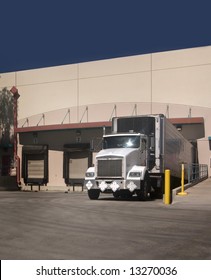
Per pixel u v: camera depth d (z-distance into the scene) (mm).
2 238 8539
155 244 7832
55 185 40781
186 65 35281
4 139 44125
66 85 40781
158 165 19719
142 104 36750
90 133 39062
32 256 6855
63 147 40562
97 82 39094
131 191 17750
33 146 42062
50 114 41344
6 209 14539
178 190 19094
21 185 42656
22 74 43438
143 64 37062
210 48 34469
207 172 34031
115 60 38375
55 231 9430
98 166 18391
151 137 19984
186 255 6883
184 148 27484
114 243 7961
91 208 14633
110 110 38125
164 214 12562
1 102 44500
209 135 34250
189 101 34938
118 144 19375
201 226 10031
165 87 35969
